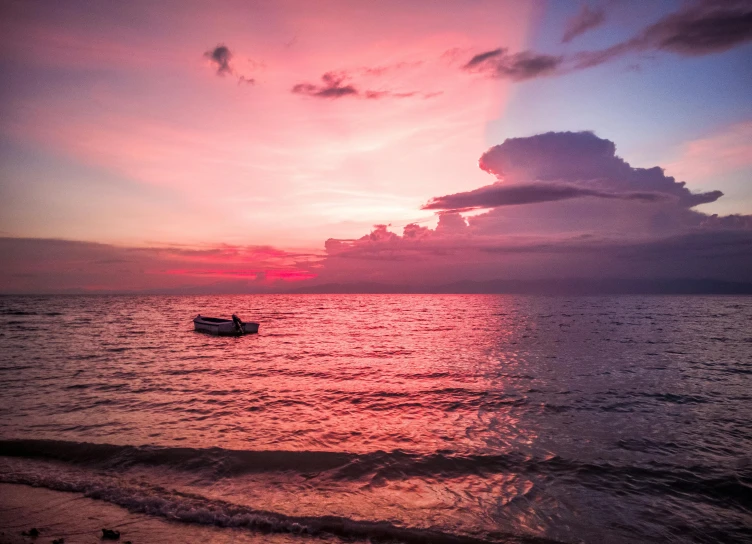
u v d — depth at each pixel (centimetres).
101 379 1792
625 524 691
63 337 3516
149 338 3459
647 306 9806
